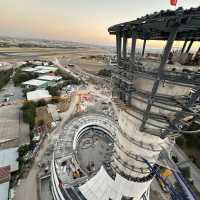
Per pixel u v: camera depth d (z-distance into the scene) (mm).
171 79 13680
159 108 16453
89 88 162625
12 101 113250
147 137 18984
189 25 11758
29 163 63250
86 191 34469
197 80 12570
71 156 48469
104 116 68188
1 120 88062
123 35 17438
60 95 133875
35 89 136750
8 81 152750
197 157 80125
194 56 17500
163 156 22109
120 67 19344
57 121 96125
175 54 18156
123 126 21125
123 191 25828
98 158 50594
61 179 41188
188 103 13750
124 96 20000
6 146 69875
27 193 52625
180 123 15773
